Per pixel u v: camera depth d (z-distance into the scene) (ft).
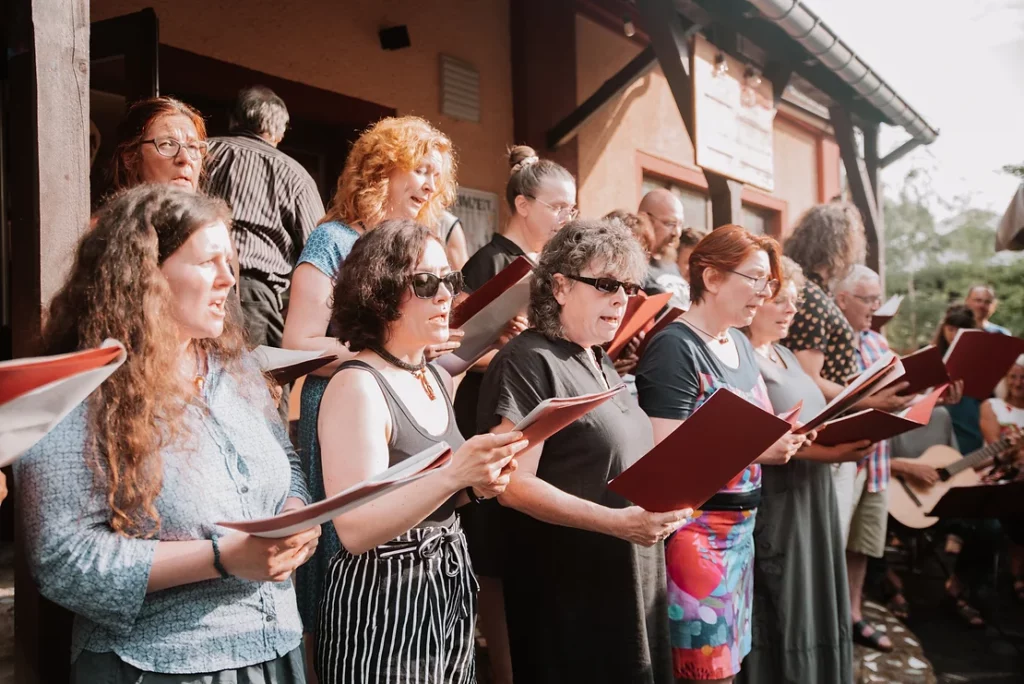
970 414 21.33
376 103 19.67
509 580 8.57
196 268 5.56
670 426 9.39
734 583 9.69
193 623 5.35
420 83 20.74
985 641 16.93
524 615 8.37
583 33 25.20
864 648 15.83
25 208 7.09
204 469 5.49
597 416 8.15
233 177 11.90
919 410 11.65
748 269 9.79
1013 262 74.64
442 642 6.68
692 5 19.95
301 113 18.42
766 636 10.85
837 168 41.16
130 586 5.01
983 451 18.29
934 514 16.92
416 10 20.59
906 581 20.11
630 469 7.12
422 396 7.00
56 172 7.08
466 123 21.84
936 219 89.25
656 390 9.54
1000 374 13.23
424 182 9.73
